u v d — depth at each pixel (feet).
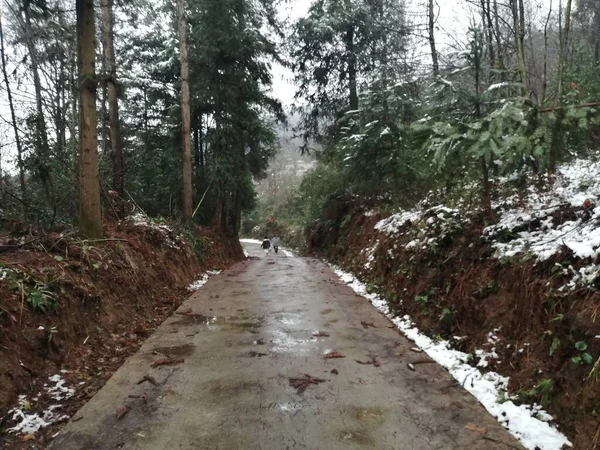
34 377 11.99
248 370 13.30
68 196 27.32
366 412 10.53
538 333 11.41
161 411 10.64
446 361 13.88
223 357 14.49
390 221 32.55
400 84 30.68
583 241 11.91
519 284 13.03
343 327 18.30
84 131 21.47
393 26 45.62
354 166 34.83
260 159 60.44
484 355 12.88
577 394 9.30
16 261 15.55
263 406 10.85
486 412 10.52
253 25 51.60
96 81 21.26
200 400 11.23
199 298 24.76
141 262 24.40
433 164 16.81
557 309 11.05
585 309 10.13
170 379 12.62
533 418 9.79
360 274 31.81
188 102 44.34
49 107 35.96
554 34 41.19
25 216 22.15
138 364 13.89
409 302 19.83
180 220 42.22
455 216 20.18
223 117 51.31
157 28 54.85
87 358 14.30
